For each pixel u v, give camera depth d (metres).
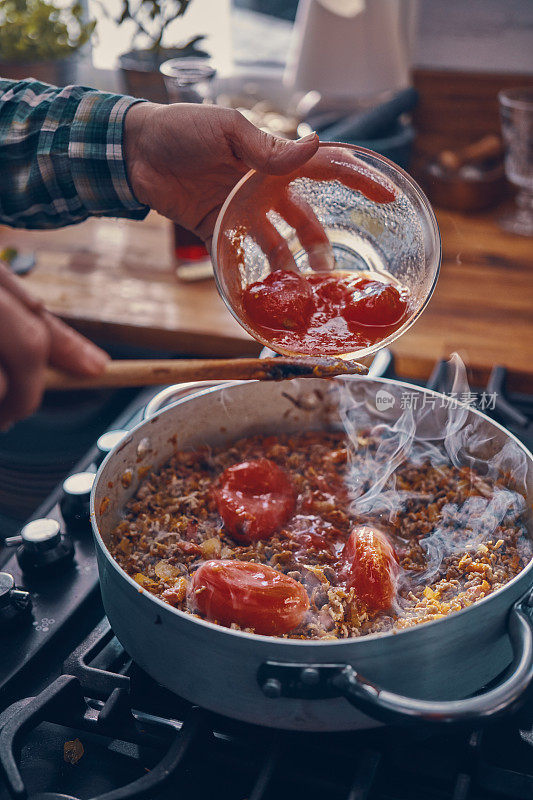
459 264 1.42
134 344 1.29
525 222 1.55
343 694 0.52
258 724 0.57
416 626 0.54
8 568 0.80
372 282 0.76
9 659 0.69
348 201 0.79
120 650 0.71
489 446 0.80
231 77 1.91
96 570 0.79
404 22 1.60
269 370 0.63
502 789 0.59
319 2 1.57
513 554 0.72
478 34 1.53
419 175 1.67
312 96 1.75
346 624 0.64
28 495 1.29
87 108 0.91
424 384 1.13
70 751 0.63
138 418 0.96
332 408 0.90
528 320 1.26
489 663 0.61
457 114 1.62
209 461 0.86
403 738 0.61
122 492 0.80
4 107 0.94
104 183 0.94
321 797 0.61
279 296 0.73
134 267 1.46
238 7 1.87
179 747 0.59
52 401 1.39
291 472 0.85
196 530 0.76
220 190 0.94
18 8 1.54
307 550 0.73
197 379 0.59
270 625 0.61
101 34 1.84
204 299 1.35
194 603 0.63
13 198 0.97
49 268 1.45
